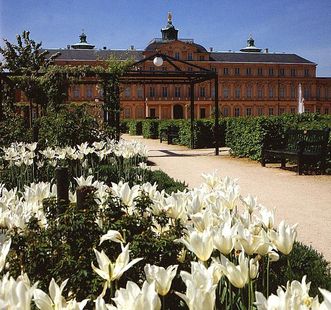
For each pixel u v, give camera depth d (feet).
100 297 4.86
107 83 54.08
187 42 254.47
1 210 9.23
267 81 267.39
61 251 9.19
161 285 5.60
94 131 43.32
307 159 38.73
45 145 39.88
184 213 9.34
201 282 5.22
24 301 4.75
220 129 76.33
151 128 109.40
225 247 6.38
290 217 22.27
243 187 31.96
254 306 6.51
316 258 13.12
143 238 9.16
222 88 262.88
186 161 50.80
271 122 46.47
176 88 258.16
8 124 49.62
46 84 52.49
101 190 11.29
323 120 51.19
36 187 11.46
